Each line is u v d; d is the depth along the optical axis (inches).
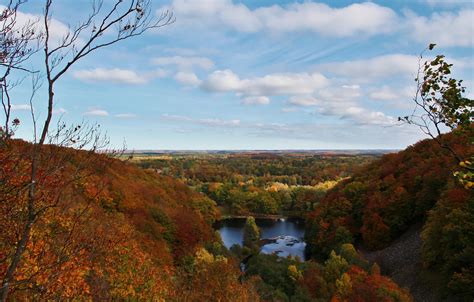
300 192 5536.4
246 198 5438.0
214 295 1138.0
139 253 853.2
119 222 1098.1
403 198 2527.1
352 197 3149.6
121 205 1793.8
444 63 269.0
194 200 3622.0
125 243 738.8
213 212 3848.4
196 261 1701.5
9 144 200.8
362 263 2014.0
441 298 1505.9
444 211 1697.8
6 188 197.8
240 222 4783.5
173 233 2075.5
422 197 2390.5
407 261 2030.0
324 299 1563.7
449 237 1552.7
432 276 1663.4
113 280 623.5
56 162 202.8
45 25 182.2
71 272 264.4
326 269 1812.3
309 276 1738.4
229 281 1213.1
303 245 3351.4
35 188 196.1
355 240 2783.0
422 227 2210.9
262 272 1902.1
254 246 3034.0
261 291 1539.1
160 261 1401.3
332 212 3065.9
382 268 2146.9
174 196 3228.3
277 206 5374.0
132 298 683.4
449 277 1508.4
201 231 2326.5
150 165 6840.6
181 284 1170.6
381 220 2522.1
